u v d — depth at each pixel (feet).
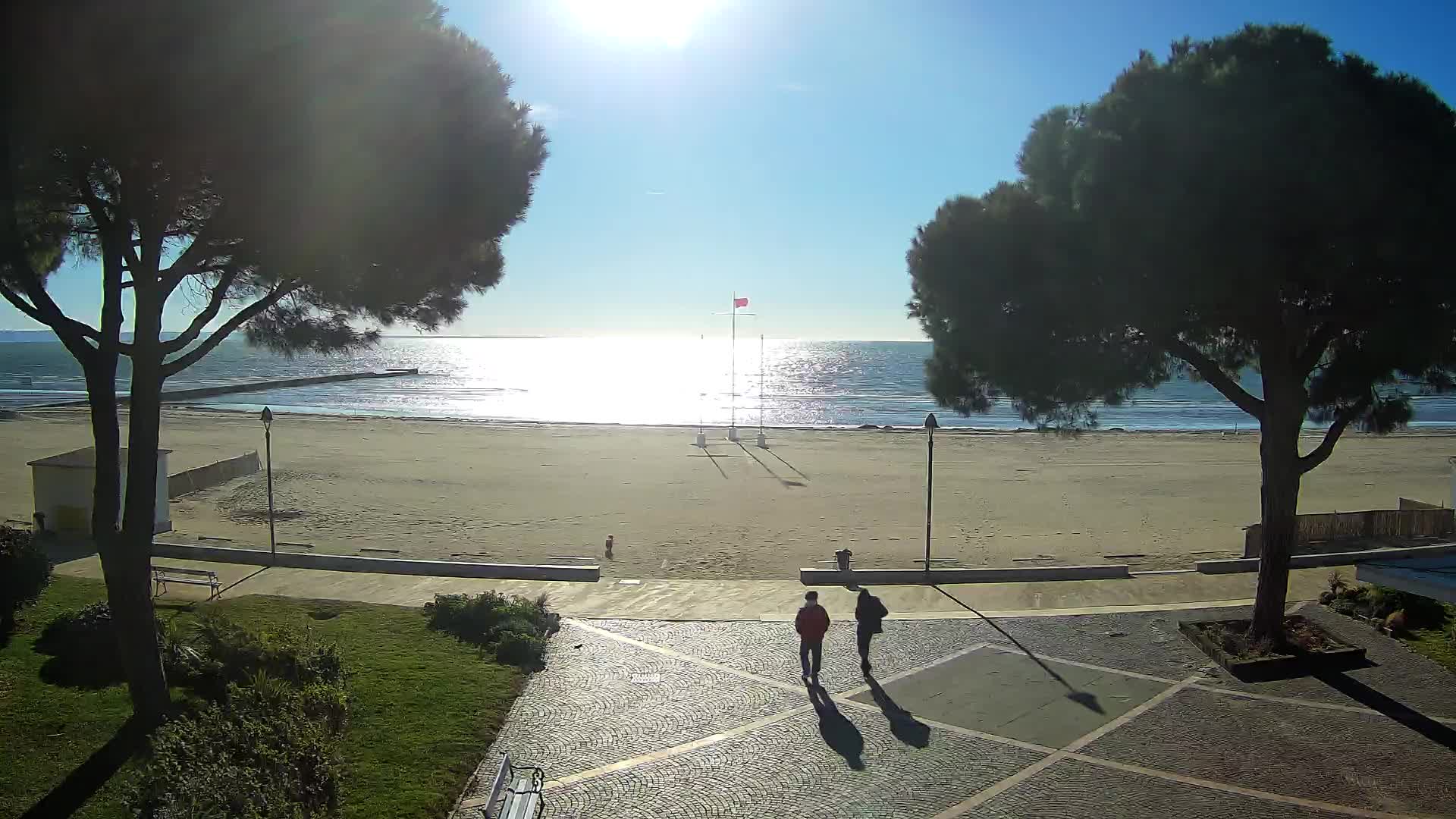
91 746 33.88
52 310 33.45
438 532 91.76
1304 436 199.62
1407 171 39.04
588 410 309.01
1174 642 52.31
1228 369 55.93
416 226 36.14
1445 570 44.68
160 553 71.92
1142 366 48.83
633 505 109.91
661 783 34.88
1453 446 181.88
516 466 142.10
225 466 119.03
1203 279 41.57
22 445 155.94
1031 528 98.78
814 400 355.97
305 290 39.93
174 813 23.84
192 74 29.63
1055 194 47.55
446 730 38.14
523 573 68.49
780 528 96.89
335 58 32.68
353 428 200.64
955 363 50.11
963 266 46.68
